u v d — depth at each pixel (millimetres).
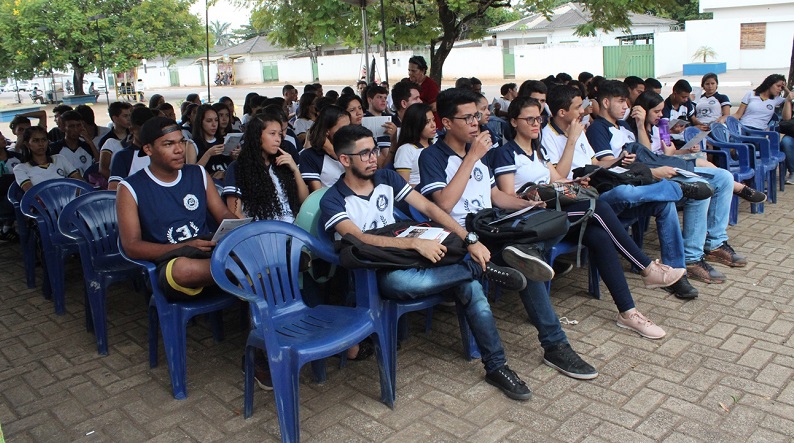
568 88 4410
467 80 8266
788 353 3422
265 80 42938
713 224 4777
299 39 9961
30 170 5469
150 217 3479
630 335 3736
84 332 4203
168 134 3406
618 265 3777
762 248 5113
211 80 45594
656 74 29406
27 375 3611
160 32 27500
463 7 8570
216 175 5141
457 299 3260
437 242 3107
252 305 2932
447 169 3748
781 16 28016
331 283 3967
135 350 3887
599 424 2879
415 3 10195
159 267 3205
